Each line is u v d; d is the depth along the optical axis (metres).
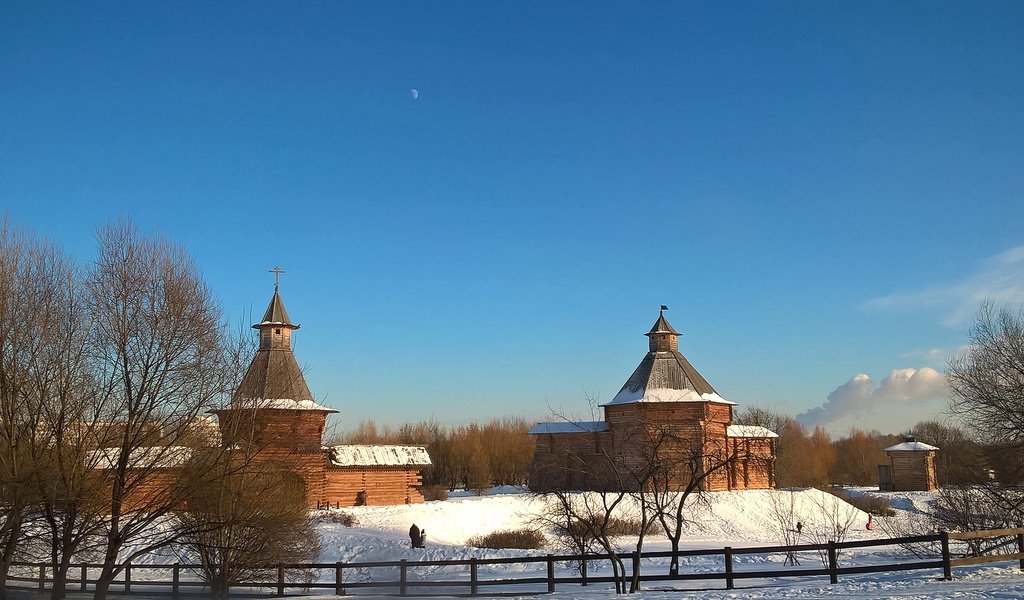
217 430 25.86
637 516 53.28
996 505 33.69
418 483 61.56
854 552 42.50
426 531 48.22
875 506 69.25
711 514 57.28
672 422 63.19
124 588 30.47
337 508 52.75
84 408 24.12
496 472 109.12
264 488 26.28
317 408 56.22
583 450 71.56
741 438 68.88
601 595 23.56
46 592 28.38
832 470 136.50
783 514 59.22
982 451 37.09
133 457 24.64
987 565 24.81
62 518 24.20
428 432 120.56
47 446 23.81
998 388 37.50
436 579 34.97
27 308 24.39
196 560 30.70
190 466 24.70
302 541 29.73
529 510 55.78
